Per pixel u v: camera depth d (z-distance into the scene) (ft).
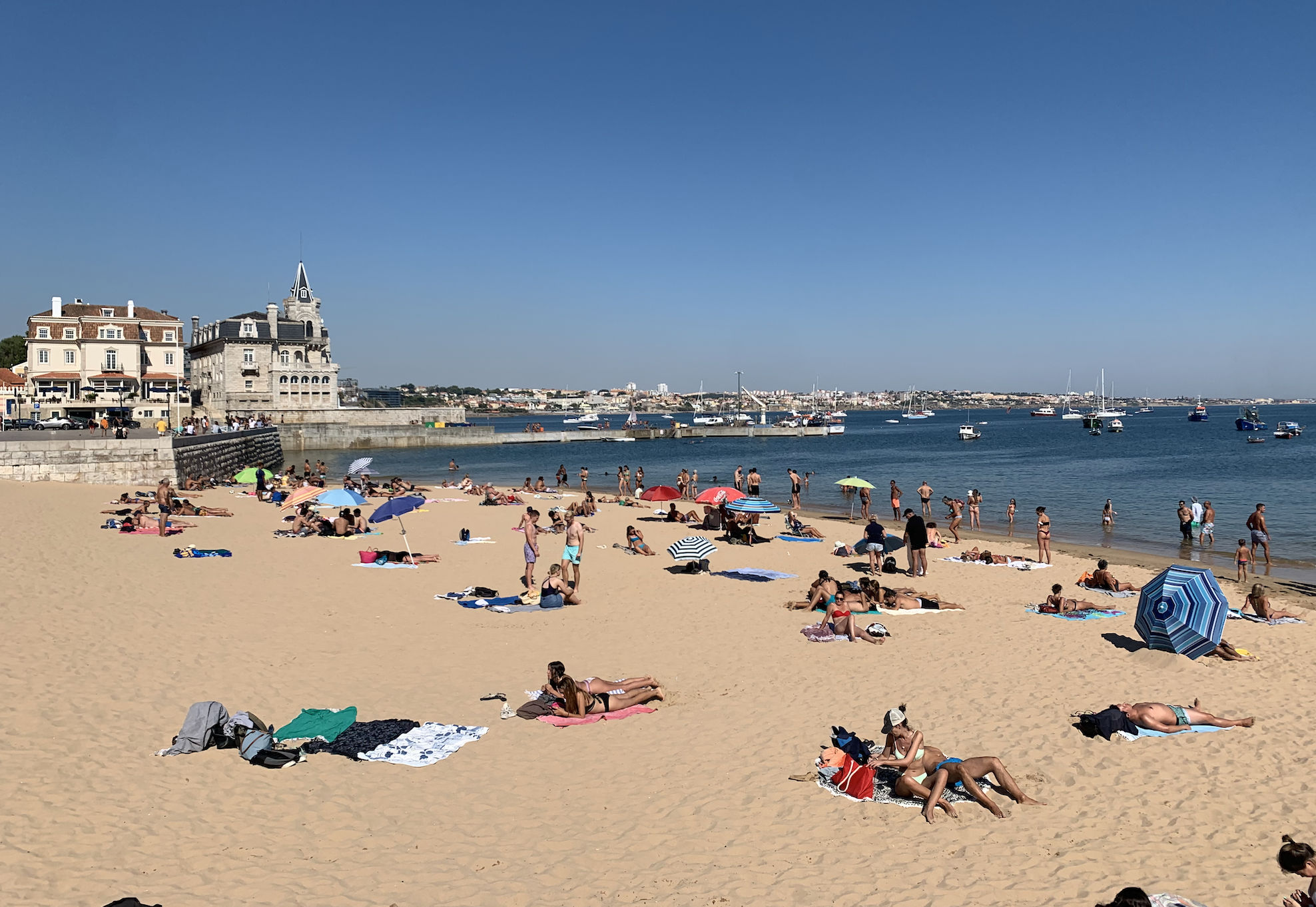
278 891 23.86
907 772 30.78
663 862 26.05
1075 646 51.57
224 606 58.80
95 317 287.89
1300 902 21.80
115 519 93.56
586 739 36.65
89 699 37.70
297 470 268.21
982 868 25.52
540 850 26.84
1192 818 28.89
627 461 306.96
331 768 32.76
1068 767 33.12
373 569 77.30
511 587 71.67
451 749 34.99
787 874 25.31
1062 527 121.49
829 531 112.68
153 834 26.78
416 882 24.71
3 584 56.49
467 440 393.29
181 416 276.82
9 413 255.09
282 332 379.55
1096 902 23.50
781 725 38.11
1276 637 53.98
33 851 24.97
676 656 50.37
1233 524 122.83
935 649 51.39
